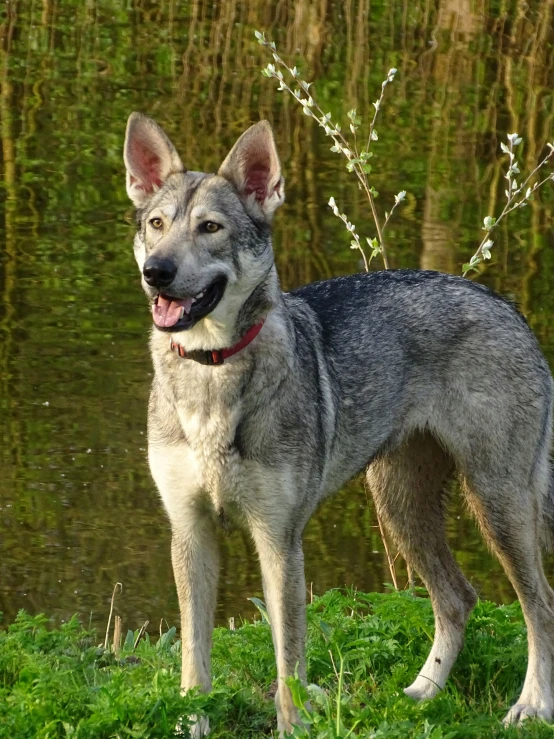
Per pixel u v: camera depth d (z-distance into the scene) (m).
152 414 6.11
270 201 6.10
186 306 5.78
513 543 6.70
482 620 7.11
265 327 5.92
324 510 10.07
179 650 7.05
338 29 20.67
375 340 6.58
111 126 16.98
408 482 7.01
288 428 5.89
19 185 15.04
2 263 13.08
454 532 9.95
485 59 19.67
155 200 6.16
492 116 17.67
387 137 16.86
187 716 5.34
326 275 12.89
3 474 9.86
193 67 19.42
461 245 13.88
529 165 16.34
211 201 5.98
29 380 11.02
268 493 5.89
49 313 12.08
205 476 5.91
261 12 21.61
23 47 20.06
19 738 5.12
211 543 6.16
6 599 8.54
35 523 9.34
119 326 11.84
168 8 22.05
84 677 6.14
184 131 16.84
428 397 6.74
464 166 16.00
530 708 6.34
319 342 6.37
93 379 10.98
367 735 5.34
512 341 6.71
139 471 9.89
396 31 20.67
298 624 5.95
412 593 7.43
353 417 6.47
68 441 10.24
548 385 6.88
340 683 5.61
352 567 9.21
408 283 6.82
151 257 5.74
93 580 8.75
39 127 16.88
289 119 17.34
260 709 6.20
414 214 14.55
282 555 5.98
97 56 19.84
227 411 5.82
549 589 6.75
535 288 12.98
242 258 5.96
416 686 6.62
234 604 8.65
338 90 18.53
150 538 9.20
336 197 14.88
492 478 6.68
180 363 5.93
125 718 5.16
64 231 13.87
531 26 20.34
